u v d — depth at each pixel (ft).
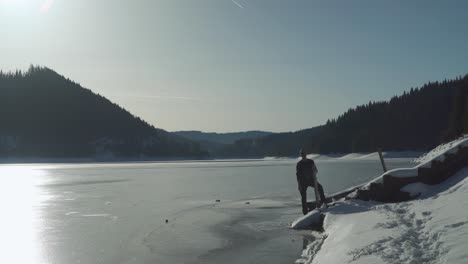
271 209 55.77
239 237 38.09
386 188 39.83
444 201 31.60
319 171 152.05
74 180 129.59
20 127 643.86
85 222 47.93
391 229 27.07
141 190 89.66
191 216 51.21
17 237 39.55
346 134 554.46
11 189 94.63
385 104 580.30
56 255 32.73
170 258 31.17
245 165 284.00
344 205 40.06
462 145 40.37
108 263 30.32
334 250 26.86
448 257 19.35
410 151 442.50
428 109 469.98
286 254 30.81
